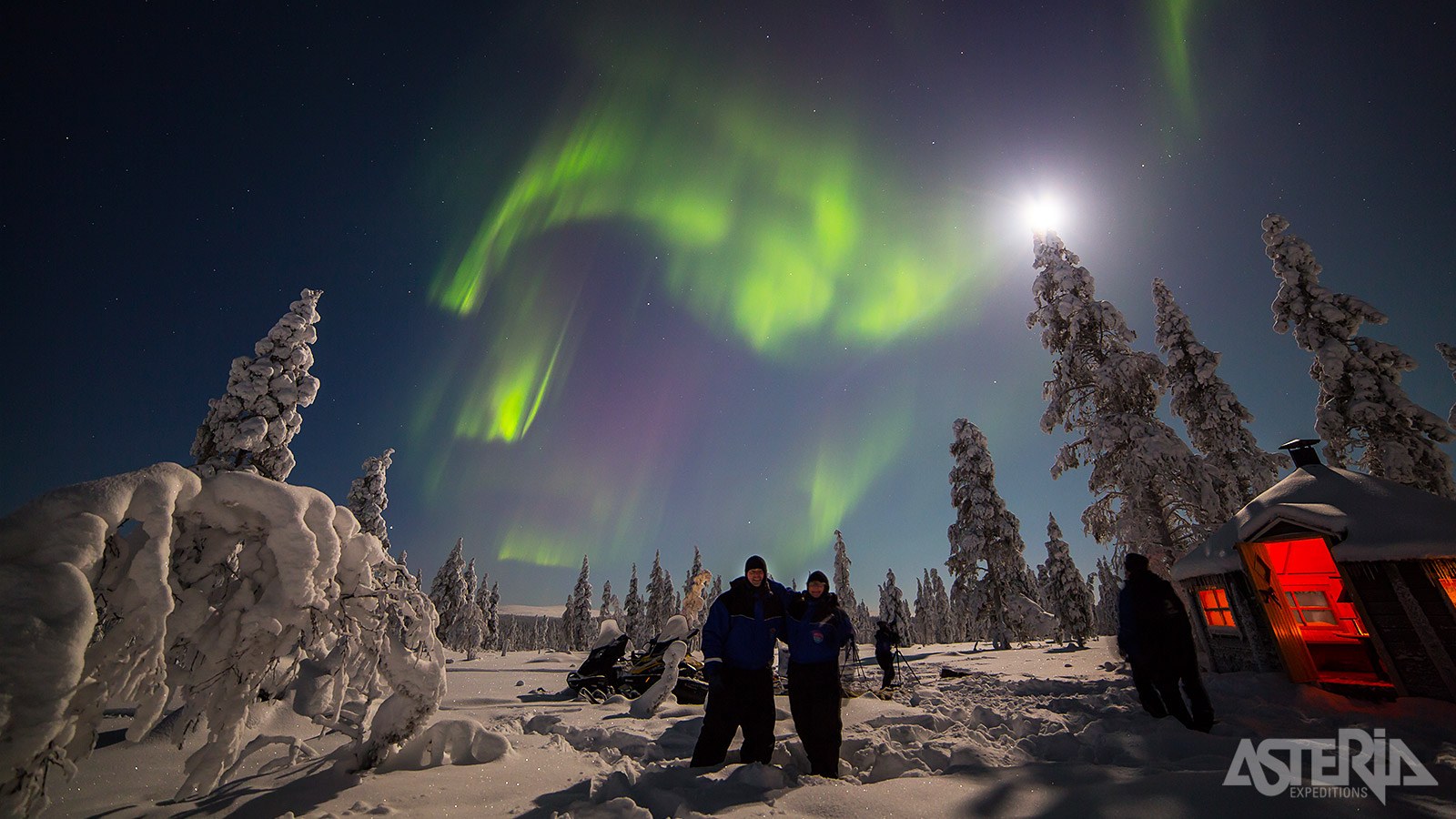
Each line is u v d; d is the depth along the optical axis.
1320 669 7.96
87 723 2.43
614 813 3.07
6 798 1.99
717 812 3.10
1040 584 35.41
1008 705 7.24
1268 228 17.55
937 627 67.25
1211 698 6.89
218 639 2.97
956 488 29.72
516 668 22.14
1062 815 2.74
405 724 3.66
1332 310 16.16
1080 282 18.31
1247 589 8.24
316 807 3.05
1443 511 6.81
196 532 3.03
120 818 2.88
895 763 4.02
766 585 4.62
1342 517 7.16
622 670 9.95
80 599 2.23
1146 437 15.62
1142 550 15.09
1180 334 18.72
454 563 46.38
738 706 4.34
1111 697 6.99
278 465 16.03
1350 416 15.59
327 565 3.28
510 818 3.06
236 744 3.06
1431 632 6.32
